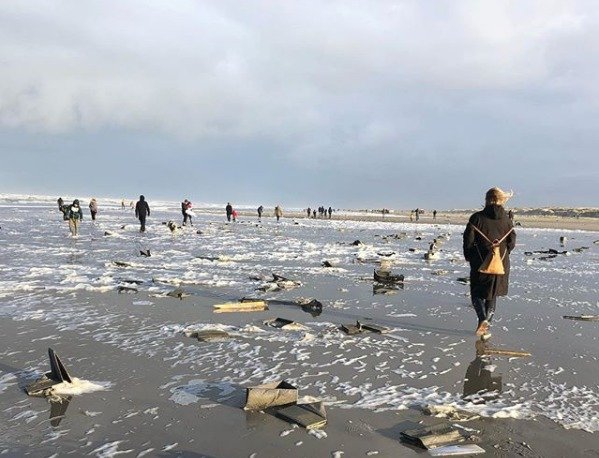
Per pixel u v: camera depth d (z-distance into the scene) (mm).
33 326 6891
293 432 3826
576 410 4355
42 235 24547
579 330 7324
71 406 4238
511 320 7934
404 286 11305
